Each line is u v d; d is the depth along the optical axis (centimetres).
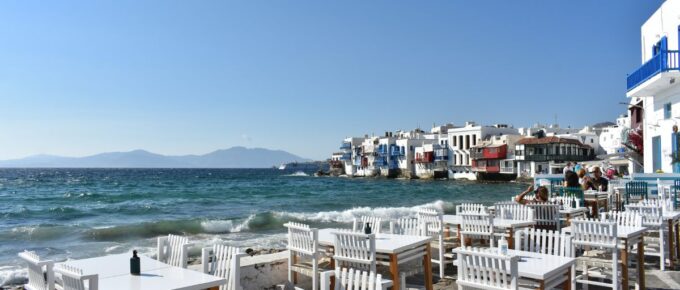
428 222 995
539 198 1288
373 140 12888
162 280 565
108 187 7675
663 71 1814
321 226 2702
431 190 7381
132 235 2405
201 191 6675
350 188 7912
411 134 13075
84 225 2745
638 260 834
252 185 8656
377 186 8625
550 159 8488
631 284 880
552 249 752
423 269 835
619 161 4591
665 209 1172
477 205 1171
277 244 2003
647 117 2317
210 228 2611
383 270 786
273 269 856
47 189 7088
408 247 759
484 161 9675
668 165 2023
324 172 15650
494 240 1005
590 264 804
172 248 763
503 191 7156
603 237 773
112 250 1956
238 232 2527
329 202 5006
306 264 862
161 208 4209
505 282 527
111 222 3080
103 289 530
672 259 995
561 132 10500
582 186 1677
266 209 4197
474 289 560
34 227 2488
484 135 10006
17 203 4700
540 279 545
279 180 11456
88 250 1964
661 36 2105
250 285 826
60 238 2295
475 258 552
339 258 767
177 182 9638
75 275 500
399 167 11931
